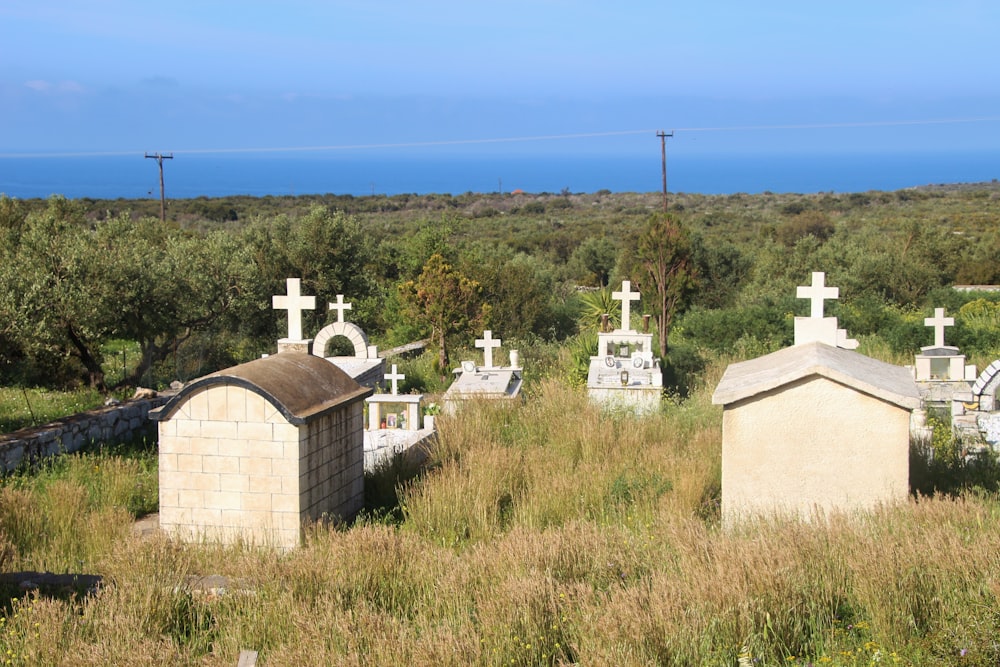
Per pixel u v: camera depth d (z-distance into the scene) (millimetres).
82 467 10773
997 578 5109
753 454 7852
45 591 6598
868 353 19984
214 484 8742
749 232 64500
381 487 10391
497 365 21484
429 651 5074
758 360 9352
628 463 10344
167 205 75938
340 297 19422
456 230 35562
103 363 21625
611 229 67812
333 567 6766
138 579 6449
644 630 5047
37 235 17422
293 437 8547
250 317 23359
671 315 22734
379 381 19109
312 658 5188
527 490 9680
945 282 36656
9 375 18344
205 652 5668
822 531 6453
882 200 92562
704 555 6305
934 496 7520
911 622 5000
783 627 5148
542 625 5461
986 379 13211
